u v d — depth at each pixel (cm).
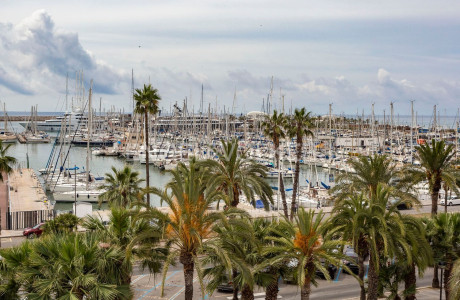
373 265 2691
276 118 5972
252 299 2697
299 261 2377
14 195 7562
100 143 17475
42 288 1986
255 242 2428
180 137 17775
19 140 19350
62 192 8031
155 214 2312
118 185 4666
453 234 2945
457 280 1992
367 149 13388
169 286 3544
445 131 18862
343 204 2780
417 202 3472
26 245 2222
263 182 4119
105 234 2452
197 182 2439
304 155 13125
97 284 2042
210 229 2631
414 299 2917
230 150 3894
